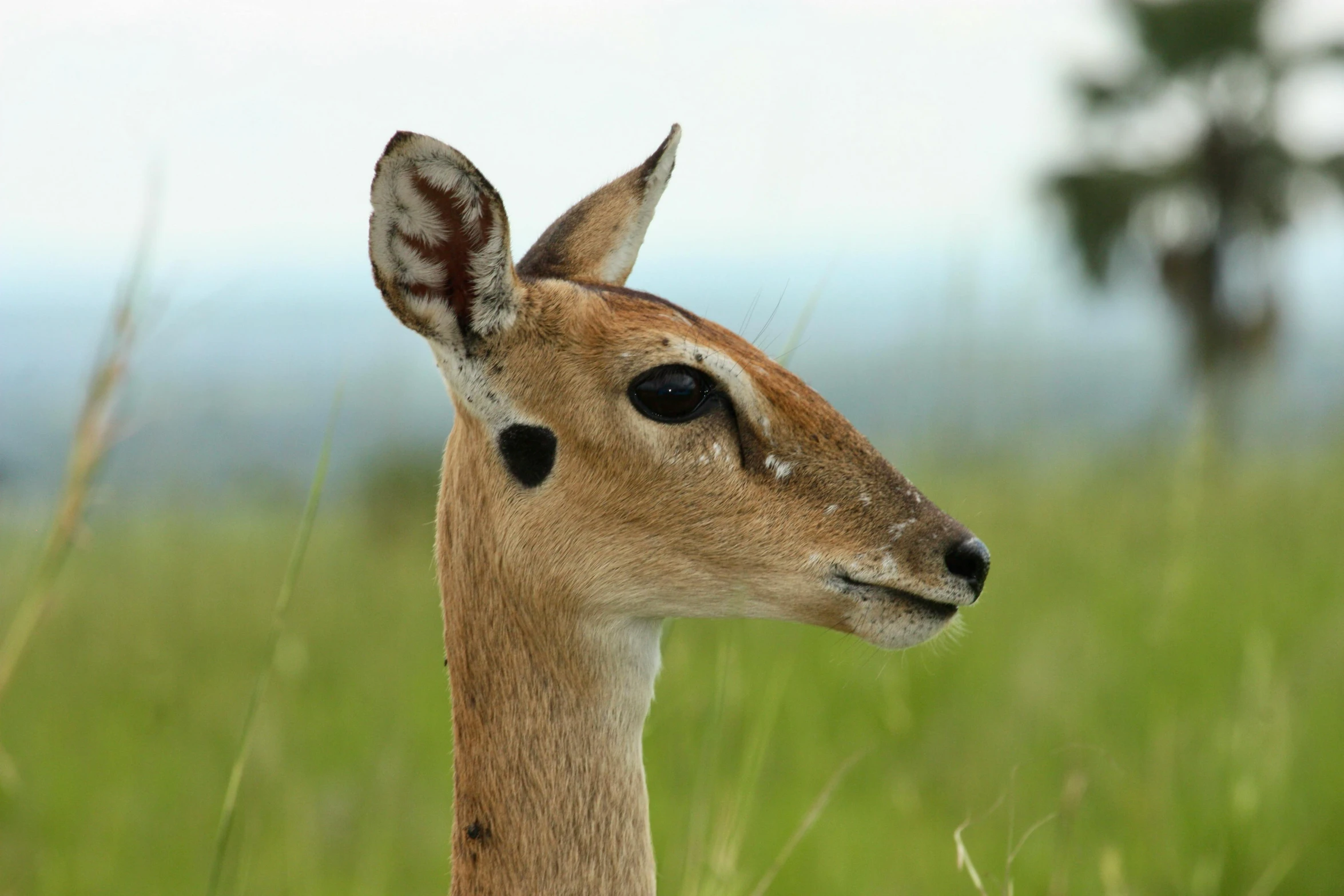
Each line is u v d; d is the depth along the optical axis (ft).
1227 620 40.68
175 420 56.95
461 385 19.24
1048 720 36.58
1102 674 38.42
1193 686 36.73
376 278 18.49
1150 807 31.50
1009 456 65.36
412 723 39.09
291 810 33.01
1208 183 105.19
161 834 33.04
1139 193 103.45
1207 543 50.31
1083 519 56.65
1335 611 41.60
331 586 54.08
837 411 20.11
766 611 19.43
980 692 38.81
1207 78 104.88
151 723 37.68
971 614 44.34
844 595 19.26
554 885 18.93
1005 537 53.57
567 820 18.99
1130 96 107.45
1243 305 105.81
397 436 70.90
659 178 23.13
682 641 34.09
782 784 33.94
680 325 19.54
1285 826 31.27
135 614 48.73
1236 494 61.98
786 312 28.32
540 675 19.17
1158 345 107.24
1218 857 29.01
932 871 30.60
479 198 18.53
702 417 19.08
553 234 22.77
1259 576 46.50
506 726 19.22
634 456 18.95
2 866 31.45
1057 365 59.82
